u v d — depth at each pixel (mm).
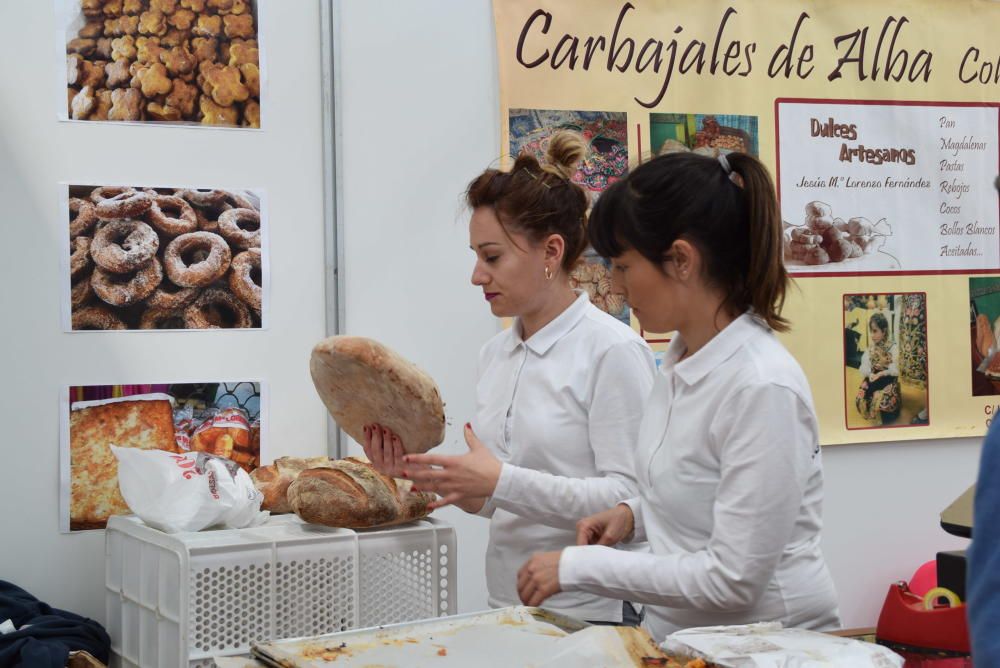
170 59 2547
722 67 3031
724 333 1414
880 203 3178
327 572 1907
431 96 2773
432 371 2764
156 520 1979
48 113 2457
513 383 1914
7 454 2418
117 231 2500
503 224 1835
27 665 2006
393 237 2732
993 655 673
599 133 2916
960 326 3250
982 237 3283
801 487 1348
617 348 1813
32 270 2439
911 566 3193
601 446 1798
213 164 2578
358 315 2699
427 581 2000
